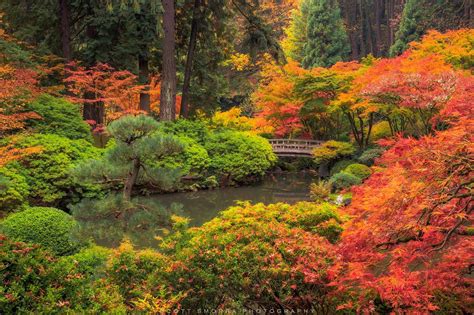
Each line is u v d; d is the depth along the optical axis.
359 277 4.54
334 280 4.88
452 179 4.55
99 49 20.34
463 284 4.81
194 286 4.99
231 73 36.25
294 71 23.25
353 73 21.64
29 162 12.77
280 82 24.58
